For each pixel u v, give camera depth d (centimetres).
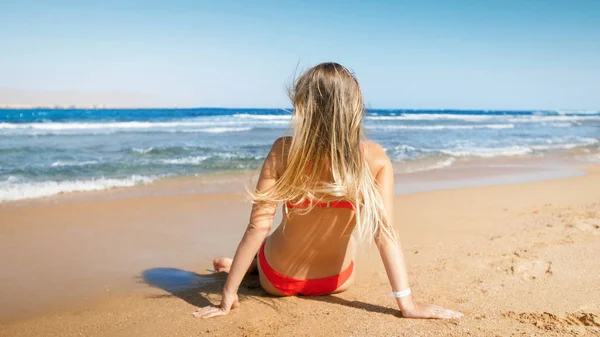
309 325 243
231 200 673
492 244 414
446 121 4378
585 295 285
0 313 271
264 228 248
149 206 621
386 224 248
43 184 764
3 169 896
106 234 474
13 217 543
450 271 339
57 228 496
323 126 230
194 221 540
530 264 346
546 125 3781
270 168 246
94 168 949
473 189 789
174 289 314
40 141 1538
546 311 260
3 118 3912
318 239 262
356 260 382
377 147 253
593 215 527
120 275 347
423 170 1061
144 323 253
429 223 523
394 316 254
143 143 1547
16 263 374
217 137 1928
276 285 281
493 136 2317
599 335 225
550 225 482
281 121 3506
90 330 245
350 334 230
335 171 231
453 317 248
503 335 225
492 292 293
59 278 339
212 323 249
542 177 974
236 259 257
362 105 238
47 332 244
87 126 2478
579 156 1470
